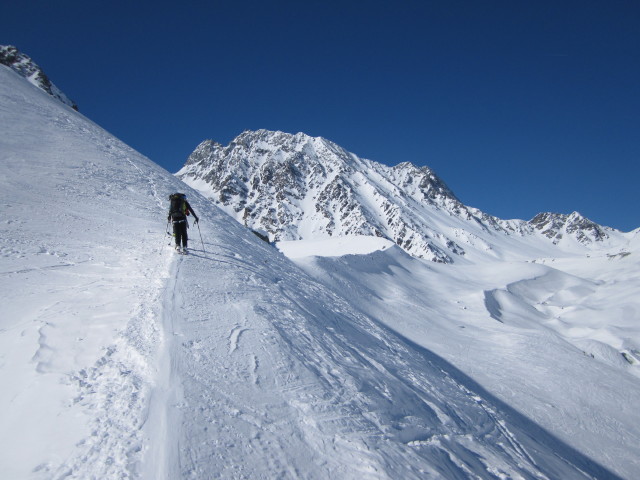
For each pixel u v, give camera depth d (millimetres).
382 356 12758
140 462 4199
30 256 11273
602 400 23844
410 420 7688
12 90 31156
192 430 4816
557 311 51625
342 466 5109
